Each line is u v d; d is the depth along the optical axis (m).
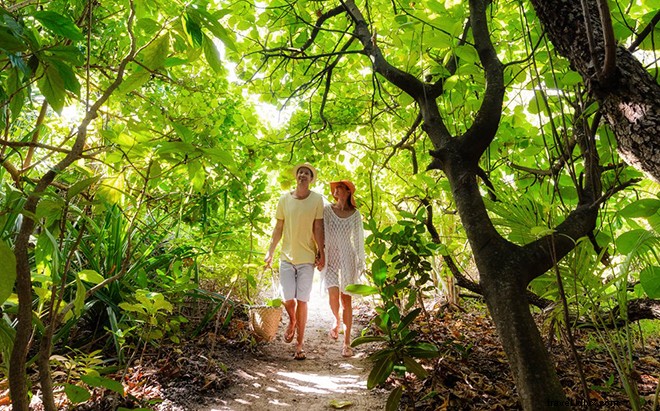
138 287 3.37
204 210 3.27
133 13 1.10
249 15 3.29
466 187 1.56
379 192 4.34
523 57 2.47
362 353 3.75
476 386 2.63
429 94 1.99
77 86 0.98
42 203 0.98
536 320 3.45
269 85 4.02
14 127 2.32
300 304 3.77
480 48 1.83
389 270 3.10
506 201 2.12
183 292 3.64
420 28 2.04
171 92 3.49
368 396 2.73
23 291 0.88
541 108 2.07
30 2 0.96
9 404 2.02
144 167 1.33
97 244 3.15
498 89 1.71
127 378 2.73
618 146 1.36
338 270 3.89
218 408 2.55
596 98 1.36
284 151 3.98
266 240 5.45
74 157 0.99
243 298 4.50
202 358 3.17
